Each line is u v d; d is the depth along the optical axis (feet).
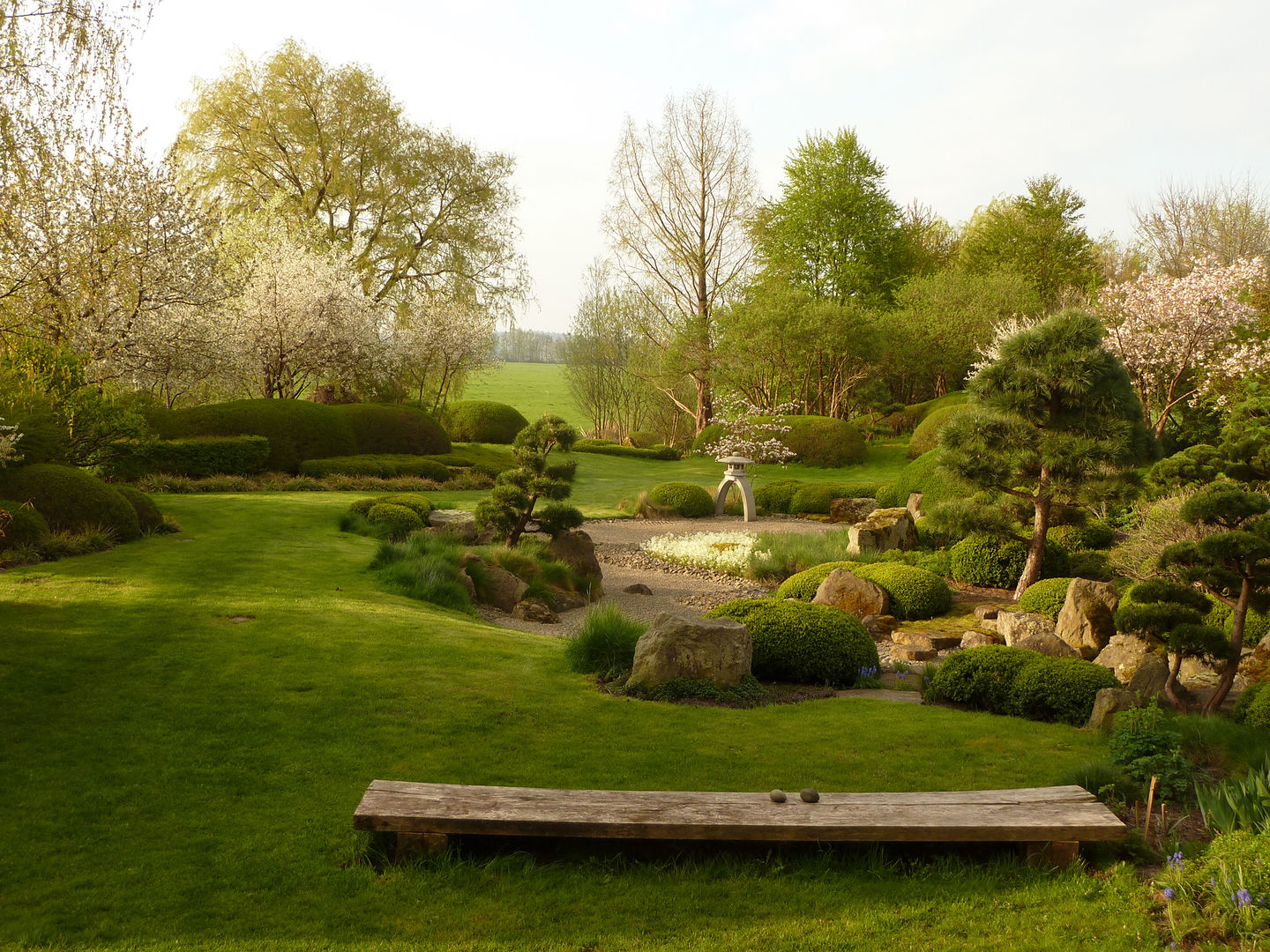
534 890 12.03
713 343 117.50
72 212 50.14
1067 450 36.81
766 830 12.43
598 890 12.09
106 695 19.42
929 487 61.82
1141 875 12.16
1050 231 139.13
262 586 31.12
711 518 71.15
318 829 13.57
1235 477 33.27
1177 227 120.57
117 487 41.50
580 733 18.34
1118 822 12.54
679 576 48.78
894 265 142.51
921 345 116.67
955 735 18.62
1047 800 13.47
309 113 98.27
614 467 102.68
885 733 18.70
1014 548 41.88
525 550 42.73
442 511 53.83
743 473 70.44
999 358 39.27
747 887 12.19
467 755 16.81
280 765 16.12
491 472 83.30
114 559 34.27
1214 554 20.21
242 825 13.69
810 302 109.19
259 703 19.31
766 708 21.04
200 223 66.49
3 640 22.77
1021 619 30.58
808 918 11.28
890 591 38.09
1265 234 117.39
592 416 151.74
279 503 53.83
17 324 40.37
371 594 31.58
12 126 29.78
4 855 12.61
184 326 68.64
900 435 116.78
